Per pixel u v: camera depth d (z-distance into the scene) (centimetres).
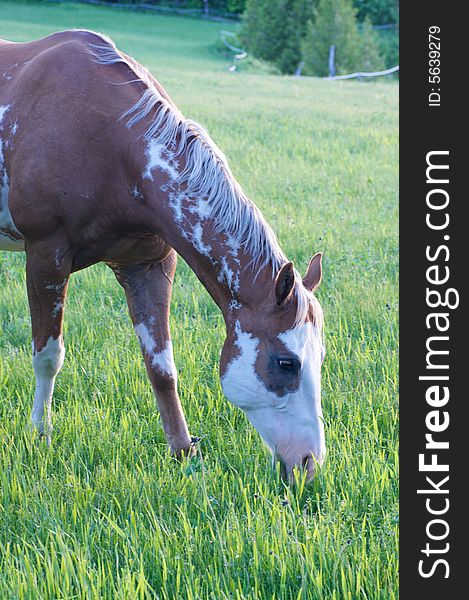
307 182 1208
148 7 5694
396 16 5238
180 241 426
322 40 3738
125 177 438
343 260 819
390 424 506
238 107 2072
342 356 593
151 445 486
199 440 473
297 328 392
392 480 434
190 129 432
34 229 454
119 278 484
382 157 1459
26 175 447
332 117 1986
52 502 409
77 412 508
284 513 389
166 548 366
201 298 729
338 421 501
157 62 3553
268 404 401
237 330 408
